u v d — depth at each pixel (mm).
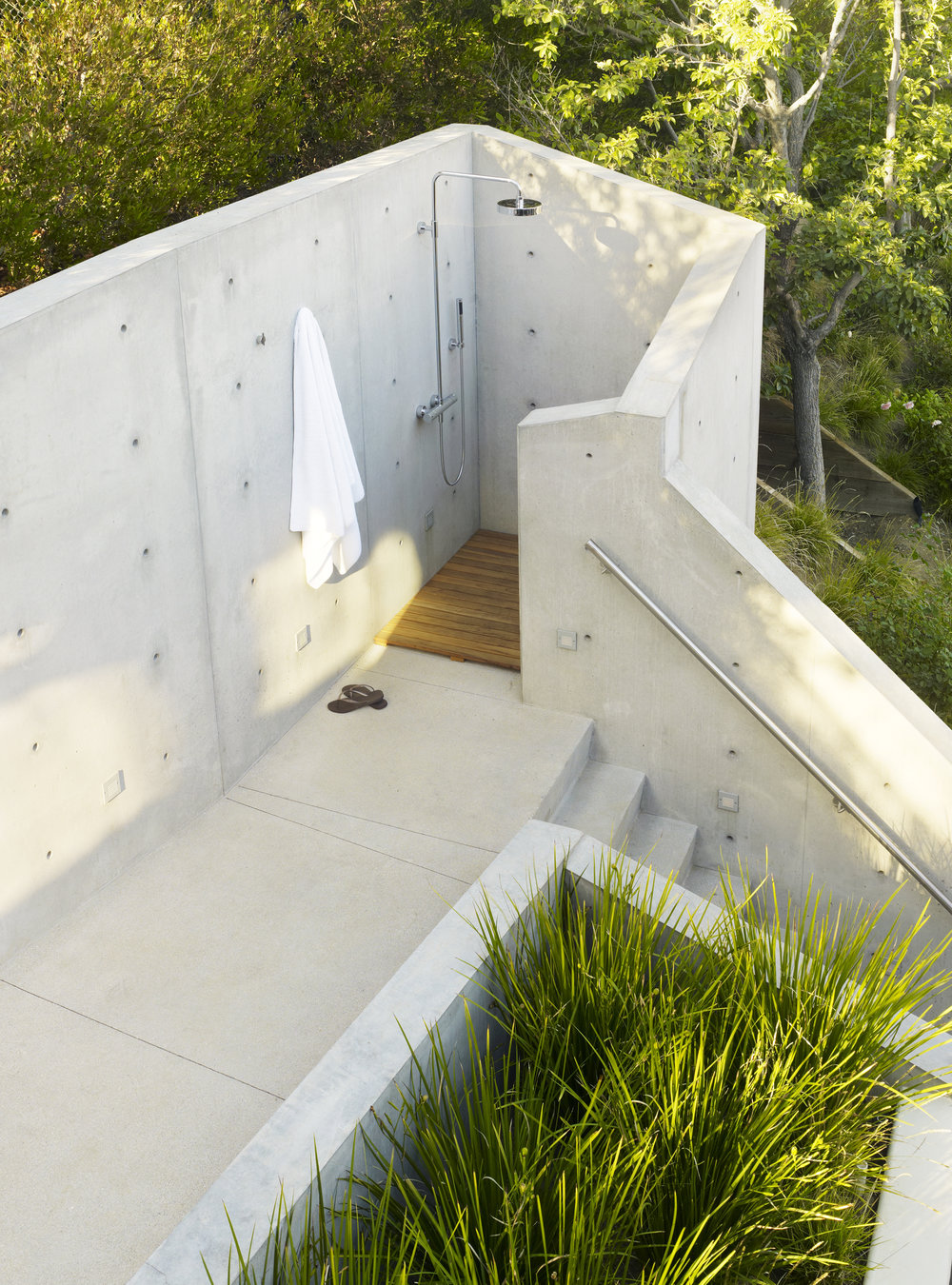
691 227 6352
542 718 5613
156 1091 3625
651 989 3133
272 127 7523
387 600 6441
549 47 10523
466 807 5012
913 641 8773
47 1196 3283
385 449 6148
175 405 4332
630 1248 2619
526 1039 3230
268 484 5051
